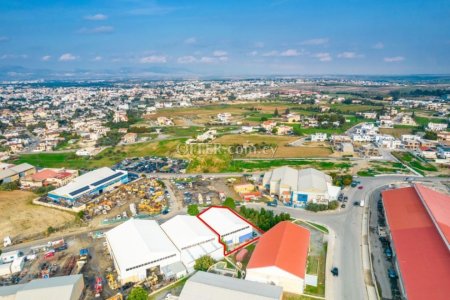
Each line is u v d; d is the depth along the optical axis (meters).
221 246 79.62
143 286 68.00
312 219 96.88
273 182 117.69
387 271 71.25
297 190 108.12
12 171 144.00
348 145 179.38
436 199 95.56
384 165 154.25
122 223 90.56
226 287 58.56
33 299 59.47
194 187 129.00
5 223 100.25
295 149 188.50
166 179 141.38
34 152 197.50
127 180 138.25
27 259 79.69
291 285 64.62
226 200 106.19
